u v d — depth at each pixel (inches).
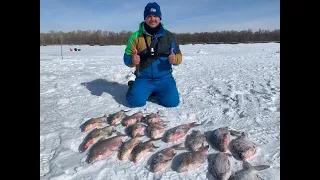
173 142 129.2
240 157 112.0
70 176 107.9
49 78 290.5
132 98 173.3
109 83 252.4
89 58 620.1
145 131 140.1
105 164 115.0
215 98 198.4
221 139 119.7
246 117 153.3
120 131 143.8
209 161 112.7
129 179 105.4
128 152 118.3
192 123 144.4
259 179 98.4
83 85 249.4
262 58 572.7
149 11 160.2
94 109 178.1
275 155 115.0
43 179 105.2
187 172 107.0
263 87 234.2
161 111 167.9
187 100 192.4
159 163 108.8
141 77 173.9
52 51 1028.5
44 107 183.3
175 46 170.4
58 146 130.5
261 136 130.5
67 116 166.9
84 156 121.5
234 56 649.0
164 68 171.2
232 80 275.3
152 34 165.8
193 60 542.9
